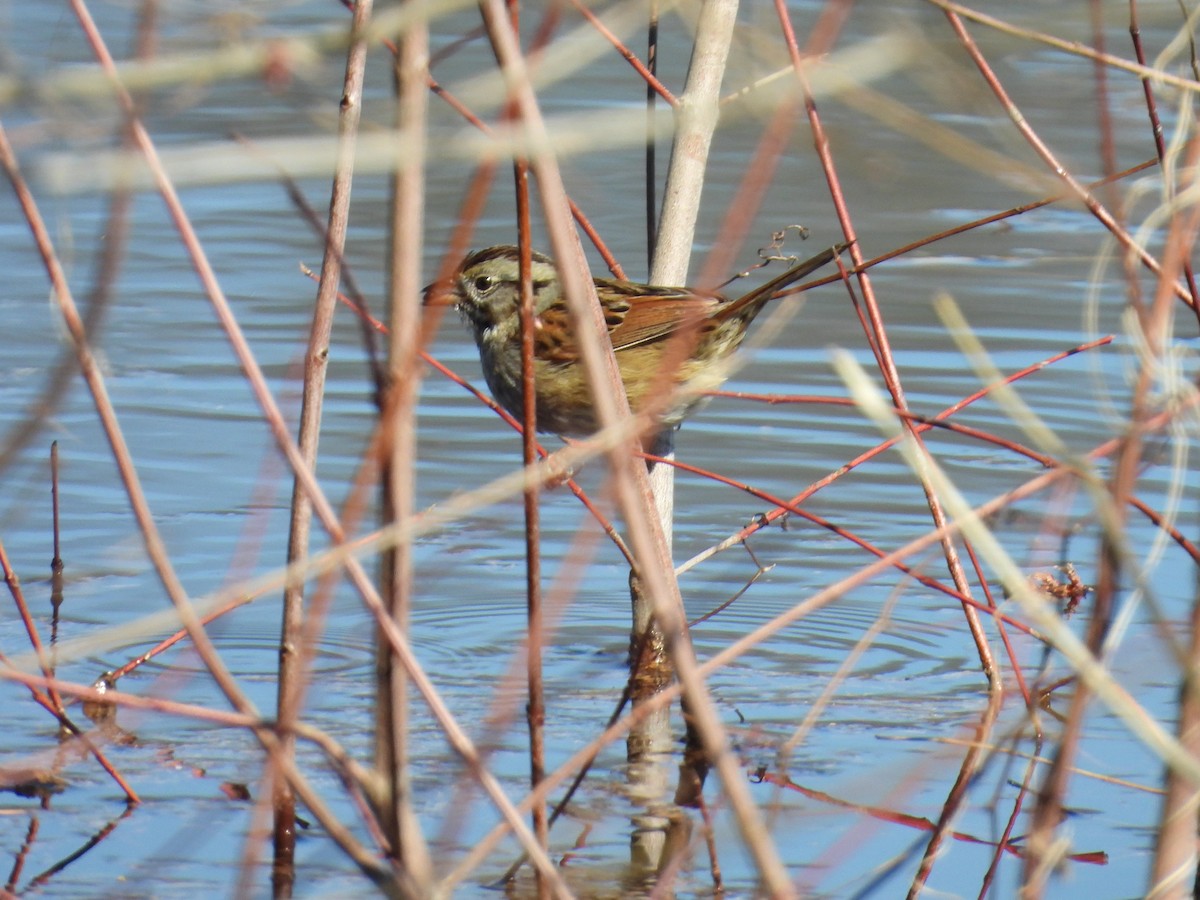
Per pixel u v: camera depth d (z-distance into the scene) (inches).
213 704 369.4
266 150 155.5
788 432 573.0
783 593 450.9
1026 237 751.7
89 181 151.9
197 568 446.9
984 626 428.1
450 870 285.6
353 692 380.8
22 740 349.1
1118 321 653.3
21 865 294.8
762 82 232.1
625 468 214.4
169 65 164.4
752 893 286.7
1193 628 215.8
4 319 650.2
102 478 511.8
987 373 211.9
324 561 194.9
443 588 449.4
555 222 189.3
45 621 408.8
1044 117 789.9
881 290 696.4
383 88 808.9
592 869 296.4
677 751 351.3
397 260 195.2
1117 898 286.7
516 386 504.1
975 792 331.6
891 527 493.4
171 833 307.3
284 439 205.8
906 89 856.3
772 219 770.2
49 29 744.3
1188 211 223.6
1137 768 341.1
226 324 207.2
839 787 331.3
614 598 448.8
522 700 375.9
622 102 864.3
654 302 419.5
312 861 297.0
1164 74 227.0
